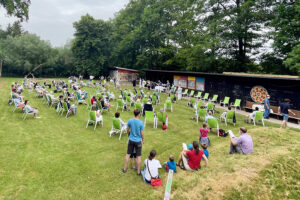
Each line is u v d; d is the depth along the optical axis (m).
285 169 4.42
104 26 40.88
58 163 5.27
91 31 39.34
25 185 4.23
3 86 21.50
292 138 6.62
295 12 14.19
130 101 13.44
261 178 4.12
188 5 23.47
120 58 41.12
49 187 4.20
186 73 20.70
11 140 6.74
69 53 45.19
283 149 5.56
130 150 4.82
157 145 6.93
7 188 4.09
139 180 4.58
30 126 8.47
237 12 19.69
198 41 21.64
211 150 6.46
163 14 31.66
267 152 5.36
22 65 36.94
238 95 14.87
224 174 4.34
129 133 4.86
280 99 11.79
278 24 15.41
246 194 3.69
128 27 37.66
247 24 18.95
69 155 5.81
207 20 22.39
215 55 22.28
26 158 5.46
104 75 43.03
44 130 8.05
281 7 14.72
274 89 12.13
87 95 15.64
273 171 4.32
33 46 37.66
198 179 4.21
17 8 20.06
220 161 5.22
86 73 42.22
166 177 4.67
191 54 22.16
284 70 18.86
